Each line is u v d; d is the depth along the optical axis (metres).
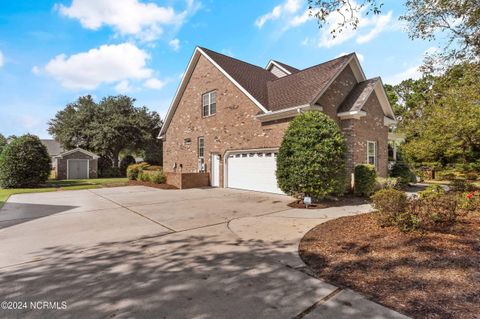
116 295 3.09
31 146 17.45
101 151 30.05
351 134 11.51
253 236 5.49
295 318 2.57
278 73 19.23
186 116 17.86
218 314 2.67
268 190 12.14
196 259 4.22
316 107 10.47
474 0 6.99
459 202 6.14
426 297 2.84
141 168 20.69
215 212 8.09
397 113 30.55
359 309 2.69
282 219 7.00
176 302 2.92
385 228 5.20
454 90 11.16
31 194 13.05
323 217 7.11
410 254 3.91
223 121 14.56
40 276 3.63
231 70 14.70
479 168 18.72
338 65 11.92
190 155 17.48
